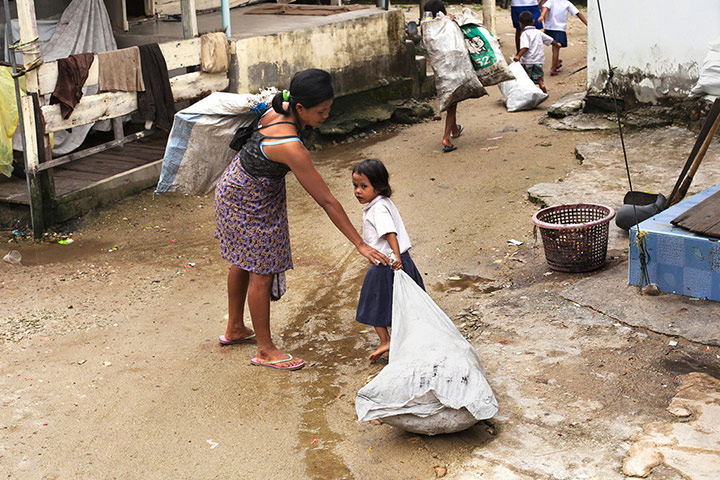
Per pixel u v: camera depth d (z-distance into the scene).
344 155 8.91
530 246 5.89
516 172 7.62
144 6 10.64
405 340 3.83
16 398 4.16
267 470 3.53
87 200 7.24
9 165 7.15
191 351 4.71
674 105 8.42
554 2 11.55
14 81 6.46
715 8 7.78
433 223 6.56
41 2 8.28
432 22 8.14
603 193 6.63
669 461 3.20
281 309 5.30
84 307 5.35
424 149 8.78
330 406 4.04
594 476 3.18
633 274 4.86
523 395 3.85
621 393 3.78
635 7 8.41
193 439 3.79
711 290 4.57
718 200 5.05
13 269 6.10
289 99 4.01
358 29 9.86
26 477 3.52
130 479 3.50
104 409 4.07
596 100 9.08
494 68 8.18
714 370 3.93
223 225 4.30
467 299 5.14
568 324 4.54
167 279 5.84
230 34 8.48
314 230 6.76
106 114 7.09
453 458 3.45
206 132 4.70
